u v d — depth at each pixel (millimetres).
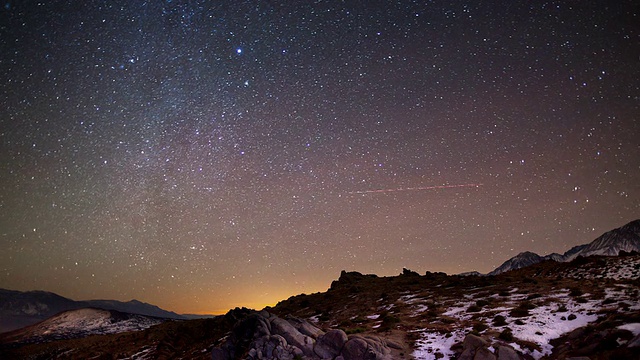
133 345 62438
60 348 73125
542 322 30500
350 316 46000
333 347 30812
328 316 48312
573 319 30219
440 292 47500
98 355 61656
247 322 37188
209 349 48688
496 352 26703
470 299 41719
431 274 61406
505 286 44531
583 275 45562
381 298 50625
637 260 45719
